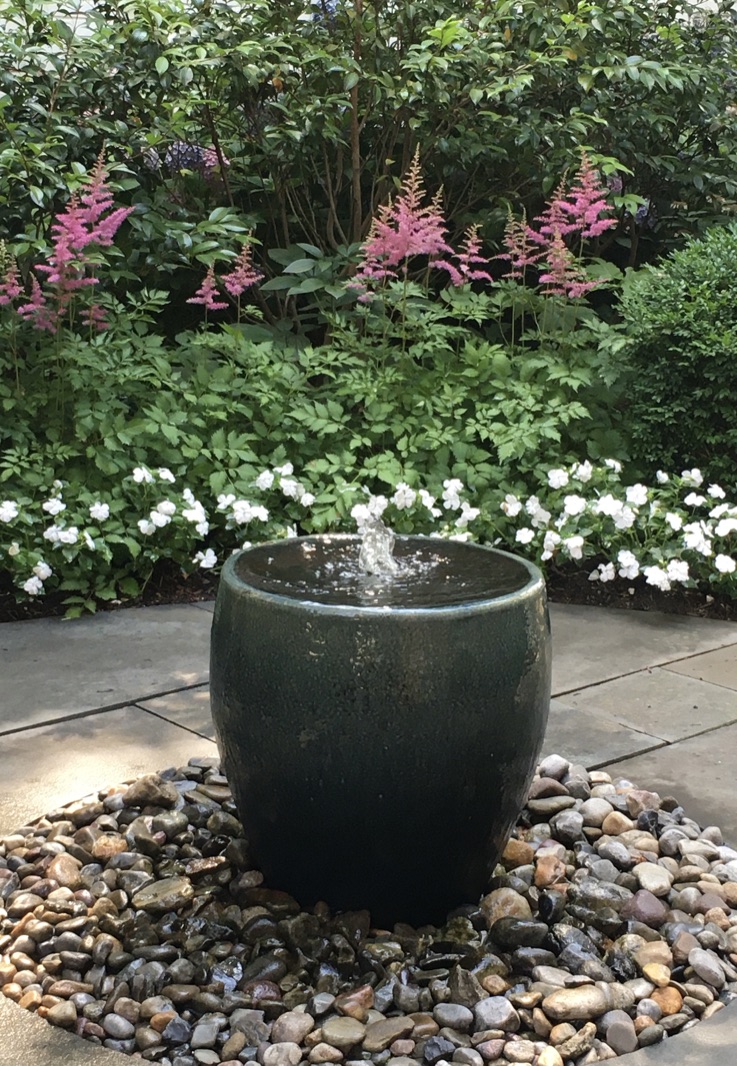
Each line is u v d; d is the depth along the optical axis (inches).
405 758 103.5
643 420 251.9
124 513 229.6
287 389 258.4
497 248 312.7
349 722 102.9
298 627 103.9
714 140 346.9
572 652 199.5
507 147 311.9
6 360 238.2
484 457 250.7
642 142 329.4
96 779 144.3
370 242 261.9
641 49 333.1
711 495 237.1
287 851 111.8
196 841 126.6
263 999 101.4
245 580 113.8
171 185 311.7
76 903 114.5
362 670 102.3
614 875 121.7
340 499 236.7
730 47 349.4
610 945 111.4
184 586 228.5
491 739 106.5
